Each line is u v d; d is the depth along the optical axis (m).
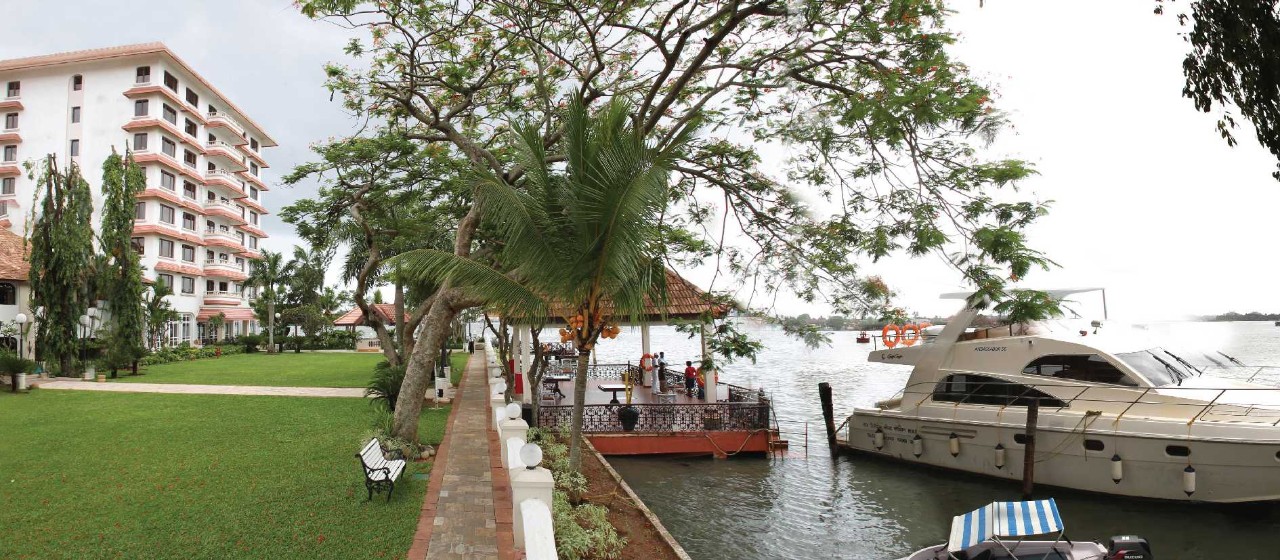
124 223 27.20
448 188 17.67
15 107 45.47
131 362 27.08
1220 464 12.05
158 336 42.78
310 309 55.91
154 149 45.03
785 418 25.08
